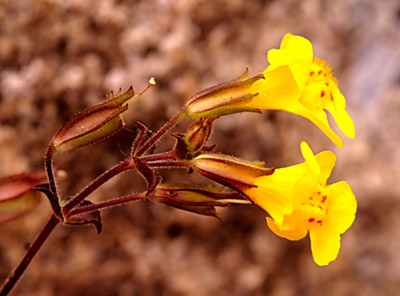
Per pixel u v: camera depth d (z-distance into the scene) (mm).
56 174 201
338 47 302
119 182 254
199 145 173
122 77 251
